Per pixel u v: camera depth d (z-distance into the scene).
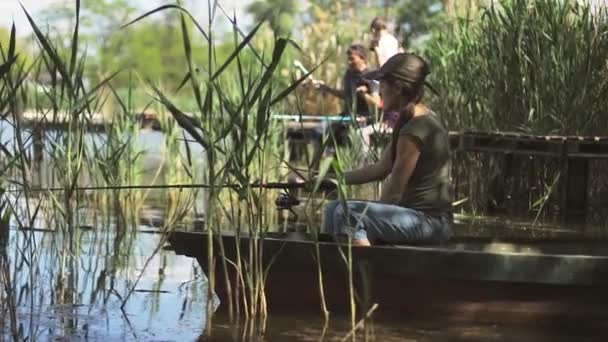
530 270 4.56
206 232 4.85
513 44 8.71
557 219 8.20
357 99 9.86
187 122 4.60
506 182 8.62
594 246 5.91
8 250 5.92
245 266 4.73
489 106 8.89
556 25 8.53
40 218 7.00
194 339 4.23
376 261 4.66
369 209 4.86
